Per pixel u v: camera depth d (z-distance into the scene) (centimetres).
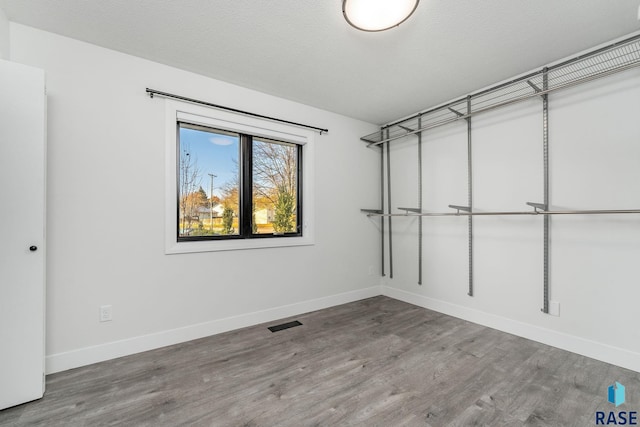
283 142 310
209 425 142
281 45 204
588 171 206
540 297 232
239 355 213
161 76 228
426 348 223
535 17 173
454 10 166
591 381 177
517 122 245
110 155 208
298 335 249
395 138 323
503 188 254
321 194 325
